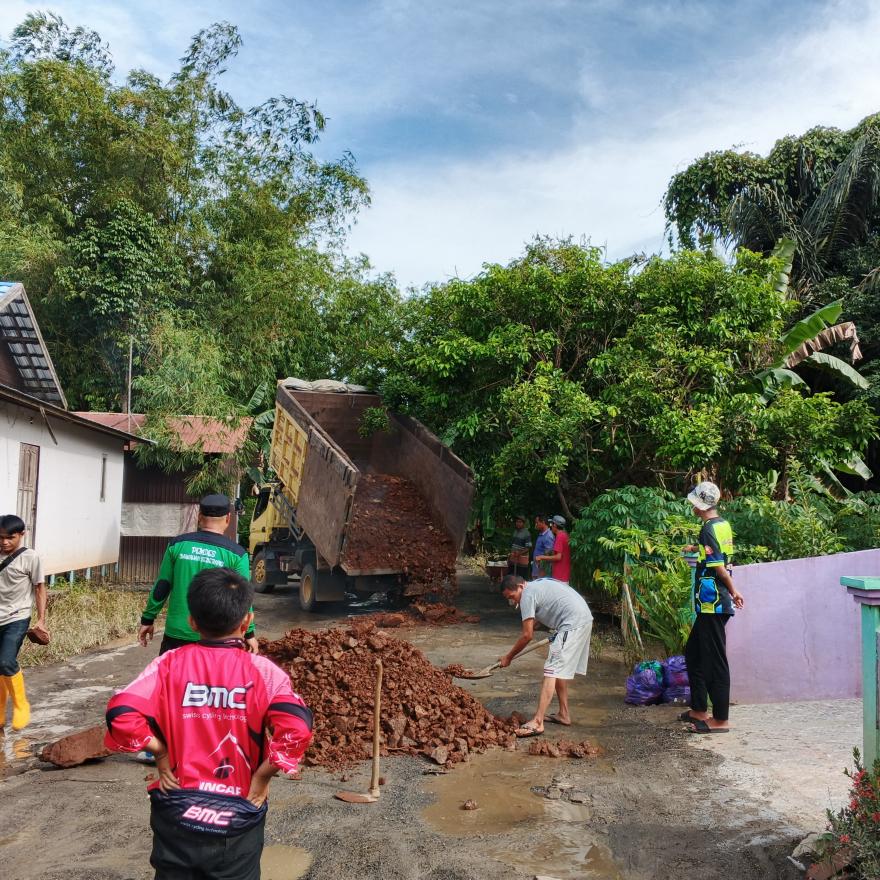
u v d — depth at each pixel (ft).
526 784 16.44
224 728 8.23
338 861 12.79
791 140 72.54
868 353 63.26
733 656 22.09
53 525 43.34
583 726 20.88
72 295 63.87
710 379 40.29
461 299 44.65
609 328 44.50
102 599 41.19
